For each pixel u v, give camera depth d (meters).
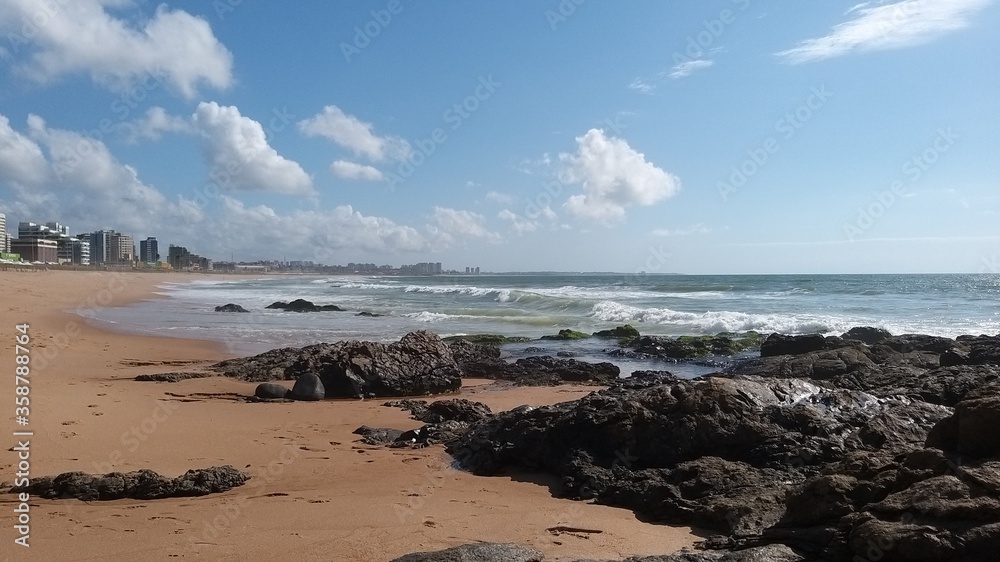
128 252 129.12
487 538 5.77
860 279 94.12
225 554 5.36
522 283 90.12
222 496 7.09
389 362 14.62
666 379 14.12
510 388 15.62
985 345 14.66
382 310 37.31
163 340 22.81
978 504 4.48
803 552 5.07
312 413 12.02
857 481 5.38
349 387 14.00
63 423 9.87
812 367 14.75
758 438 7.31
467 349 19.75
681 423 7.61
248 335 25.00
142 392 13.10
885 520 4.77
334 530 5.95
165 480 7.20
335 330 26.98
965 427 5.16
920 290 51.28
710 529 6.13
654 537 5.90
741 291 51.25
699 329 27.39
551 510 6.74
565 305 36.88
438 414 11.49
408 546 5.55
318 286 74.38
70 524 6.07
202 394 13.38
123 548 5.48
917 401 8.32
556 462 8.02
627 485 7.10
